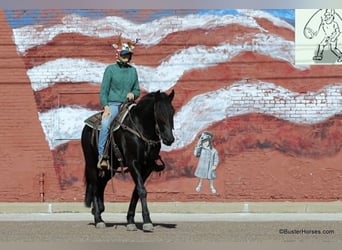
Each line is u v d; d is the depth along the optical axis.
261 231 13.41
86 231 13.20
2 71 18.20
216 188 18.14
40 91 18.22
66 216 16.92
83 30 18.19
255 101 18.17
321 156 18.17
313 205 17.77
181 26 18.16
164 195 18.11
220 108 18.17
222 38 18.16
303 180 18.19
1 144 18.20
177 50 18.17
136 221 15.56
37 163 18.16
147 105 12.59
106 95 13.15
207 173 18.14
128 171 13.45
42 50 18.19
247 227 14.13
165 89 18.14
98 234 12.73
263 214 17.34
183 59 18.16
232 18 18.17
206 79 18.16
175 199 18.12
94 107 18.20
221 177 18.16
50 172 18.20
